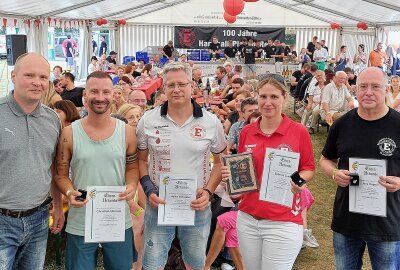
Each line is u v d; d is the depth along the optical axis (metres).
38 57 2.43
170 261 3.56
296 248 2.69
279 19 20.27
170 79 2.61
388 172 2.51
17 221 2.45
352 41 20.05
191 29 20.16
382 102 2.50
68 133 2.62
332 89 8.95
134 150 2.76
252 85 8.00
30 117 2.47
